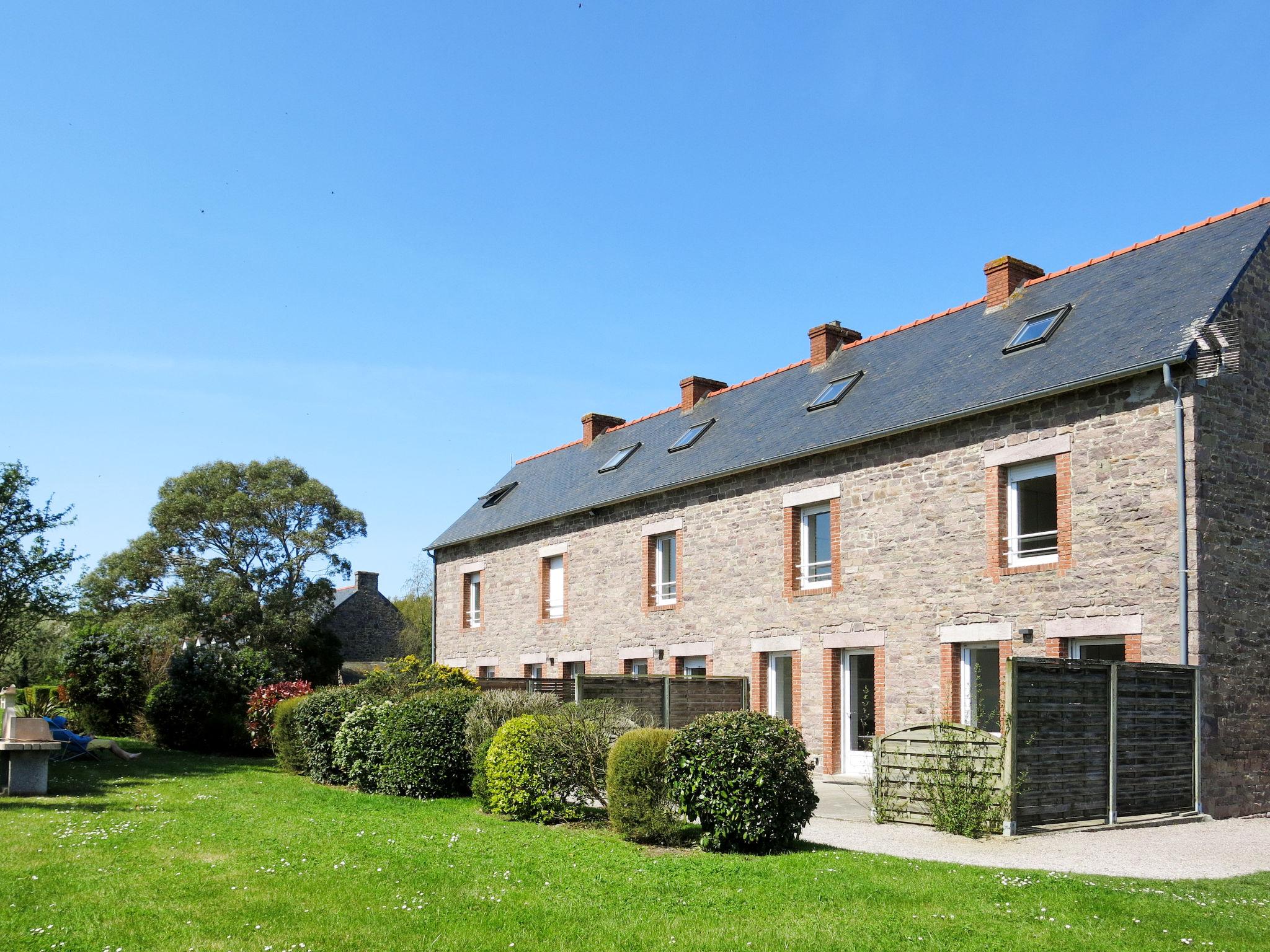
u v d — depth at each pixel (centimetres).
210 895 784
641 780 1034
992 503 1477
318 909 748
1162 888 806
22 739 1346
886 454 1652
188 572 4031
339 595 5066
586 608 2327
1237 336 1316
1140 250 1616
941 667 1525
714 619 1961
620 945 673
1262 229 1401
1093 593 1341
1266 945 665
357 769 1504
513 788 1188
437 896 789
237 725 2094
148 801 1294
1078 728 1131
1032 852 973
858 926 704
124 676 2359
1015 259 1770
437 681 1959
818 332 2103
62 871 848
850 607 1686
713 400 2400
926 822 1137
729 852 972
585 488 2442
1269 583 1327
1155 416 1295
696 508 2033
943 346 1791
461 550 2892
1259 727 1291
